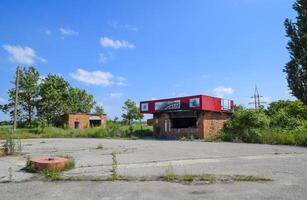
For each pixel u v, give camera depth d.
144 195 7.69
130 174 10.32
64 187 8.68
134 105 59.25
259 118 29.42
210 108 33.91
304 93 30.77
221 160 14.16
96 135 37.47
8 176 10.34
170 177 9.52
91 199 7.45
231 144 24.88
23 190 8.44
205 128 33.62
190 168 11.62
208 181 9.10
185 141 29.59
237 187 8.36
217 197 7.40
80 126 54.75
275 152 17.91
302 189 8.09
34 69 52.53
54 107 54.19
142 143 26.11
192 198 7.36
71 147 21.91
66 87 58.00
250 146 22.64
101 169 11.49
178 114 35.72
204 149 19.95
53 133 38.53
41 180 9.69
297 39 31.31
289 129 29.89
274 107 40.81
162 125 37.25
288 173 10.43
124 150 19.31
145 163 13.12
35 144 25.11
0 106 51.22
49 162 11.12
